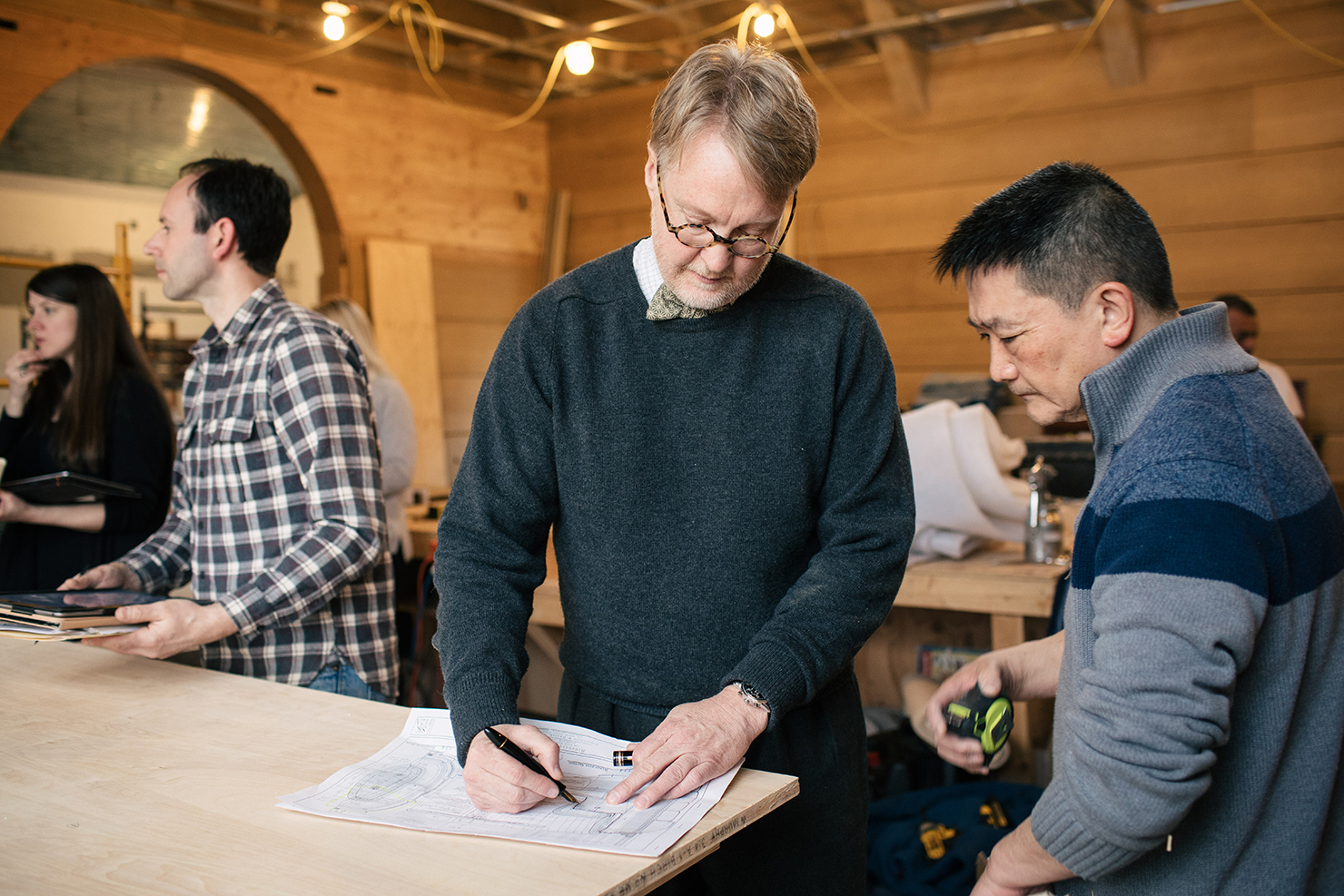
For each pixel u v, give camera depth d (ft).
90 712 4.75
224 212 6.07
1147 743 3.10
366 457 5.97
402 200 20.70
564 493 4.62
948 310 19.13
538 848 3.31
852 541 4.51
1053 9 17.08
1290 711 3.32
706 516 4.48
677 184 3.99
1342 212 15.69
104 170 27.37
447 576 4.43
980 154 18.75
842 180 20.18
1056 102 17.97
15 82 15.19
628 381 4.53
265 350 5.97
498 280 22.68
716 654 4.50
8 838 3.45
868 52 19.27
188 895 3.05
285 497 5.93
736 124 3.84
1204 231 16.78
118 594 5.52
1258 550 3.14
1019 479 11.25
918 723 8.60
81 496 8.21
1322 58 15.74
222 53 17.67
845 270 20.22
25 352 9.20
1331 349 15.85
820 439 4.57
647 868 3.16
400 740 4.29
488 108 22.31
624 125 22.54
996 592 8.58
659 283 4.53
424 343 20.81
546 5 18.57
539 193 23.65
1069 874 3.60
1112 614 3.23
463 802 3.65
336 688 6.02
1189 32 16.70
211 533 6.10
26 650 5.83
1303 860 3.40
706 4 17.93
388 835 3.43
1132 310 3.58
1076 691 3.56
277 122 18.80
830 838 4.65
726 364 4.52
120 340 9.03
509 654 4.13
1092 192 3.59
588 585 4.61
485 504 4.52
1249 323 13.32
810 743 4.59
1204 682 3.07
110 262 28.71
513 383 4.58
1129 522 3.28
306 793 3.77
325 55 19.20
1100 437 3.65
